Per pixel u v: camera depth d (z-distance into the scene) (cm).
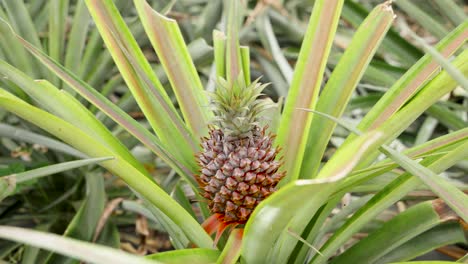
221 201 92
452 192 80
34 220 146
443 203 93
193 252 86
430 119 140
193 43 123
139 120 156
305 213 86
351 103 139
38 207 134
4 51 120
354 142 74
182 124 99
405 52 137
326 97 97
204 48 121
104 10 97
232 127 92
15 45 119
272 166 92
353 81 95
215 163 92
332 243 91
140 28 129
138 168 93
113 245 118
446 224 99
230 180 90
